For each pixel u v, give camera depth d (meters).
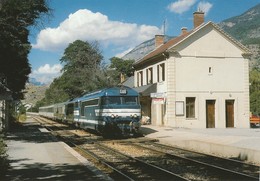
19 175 11.55
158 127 36.09
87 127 32.75
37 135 28.30
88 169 12.55
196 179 12.27
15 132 32.22
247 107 38.50
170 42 43.44
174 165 15.24
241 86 38.53
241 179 11.80
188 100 37.25
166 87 37.19
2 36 22.67
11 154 16.55
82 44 71.56
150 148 20.45
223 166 15.10
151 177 12.60
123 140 25.86
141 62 43.69
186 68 37.16
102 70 65.69
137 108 27.38
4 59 24.89
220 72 38.03
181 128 35.22
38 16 22.97
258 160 15.80
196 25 41.25
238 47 38.59
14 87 34.62
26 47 25.58
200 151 20.75
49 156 15.84
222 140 22.05
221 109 37.84
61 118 53.94
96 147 22.12
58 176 11.33
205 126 37.12
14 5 21.66
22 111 98.75
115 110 26.95
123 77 66.00
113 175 12.99
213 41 37.97
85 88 64.44
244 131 30.86
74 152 17.12
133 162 16.02
